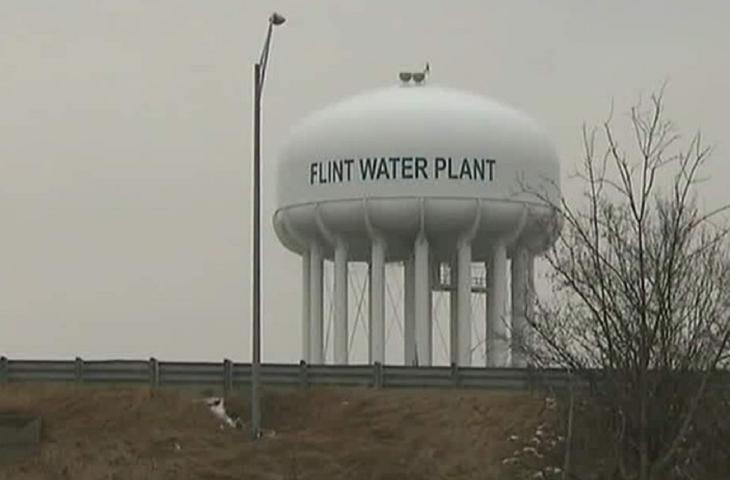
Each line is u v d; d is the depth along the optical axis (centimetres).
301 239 11750
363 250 11938
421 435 9381
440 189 11206
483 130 11356
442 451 9219
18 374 9931
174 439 9169
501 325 11338
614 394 7681
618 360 7381
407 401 9800
